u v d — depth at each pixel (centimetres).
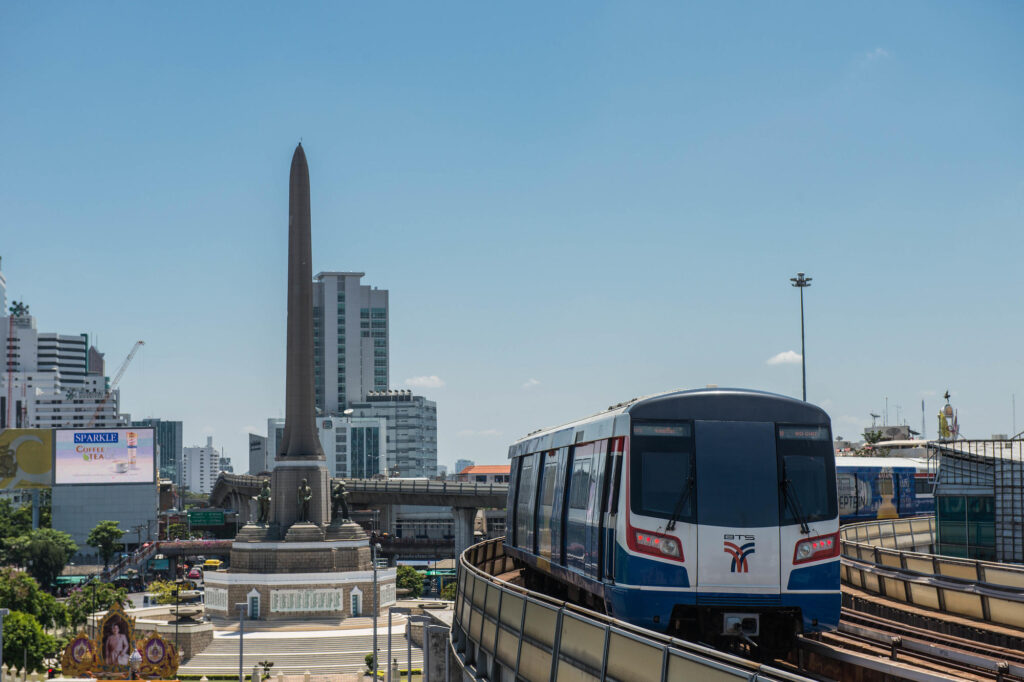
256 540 13038
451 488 19612
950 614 3247
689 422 2309
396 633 11662
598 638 1677
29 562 19050
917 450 11212
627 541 2266
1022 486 5391
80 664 9081
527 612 2075
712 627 2295
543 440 3400
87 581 18050
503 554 4709
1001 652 2627
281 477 13175
